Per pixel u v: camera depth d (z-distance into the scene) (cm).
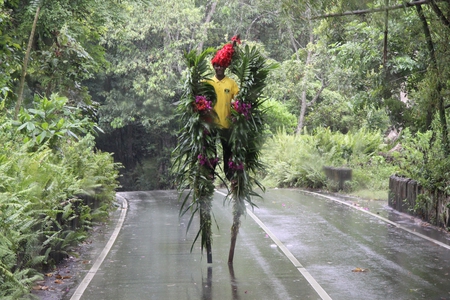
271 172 2766
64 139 1417
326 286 866
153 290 856
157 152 4728
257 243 1216
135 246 1207
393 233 1325
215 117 948
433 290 837
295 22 1305
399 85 1903
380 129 2808
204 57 951
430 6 1369
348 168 2370
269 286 870
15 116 1304
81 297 820
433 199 1447
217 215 1648
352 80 2047
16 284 724
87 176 1420
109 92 4241
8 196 745
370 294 820
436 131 1526
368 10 1243
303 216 1608
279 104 3584
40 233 882
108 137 4744
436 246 1168
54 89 1798
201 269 987
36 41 1973
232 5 3938
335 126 3797
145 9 3747
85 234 1234
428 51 1479
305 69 3647
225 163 985
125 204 2041
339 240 1241
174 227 1464
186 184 980
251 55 960
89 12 2067
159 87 3991
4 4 1908
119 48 4031
